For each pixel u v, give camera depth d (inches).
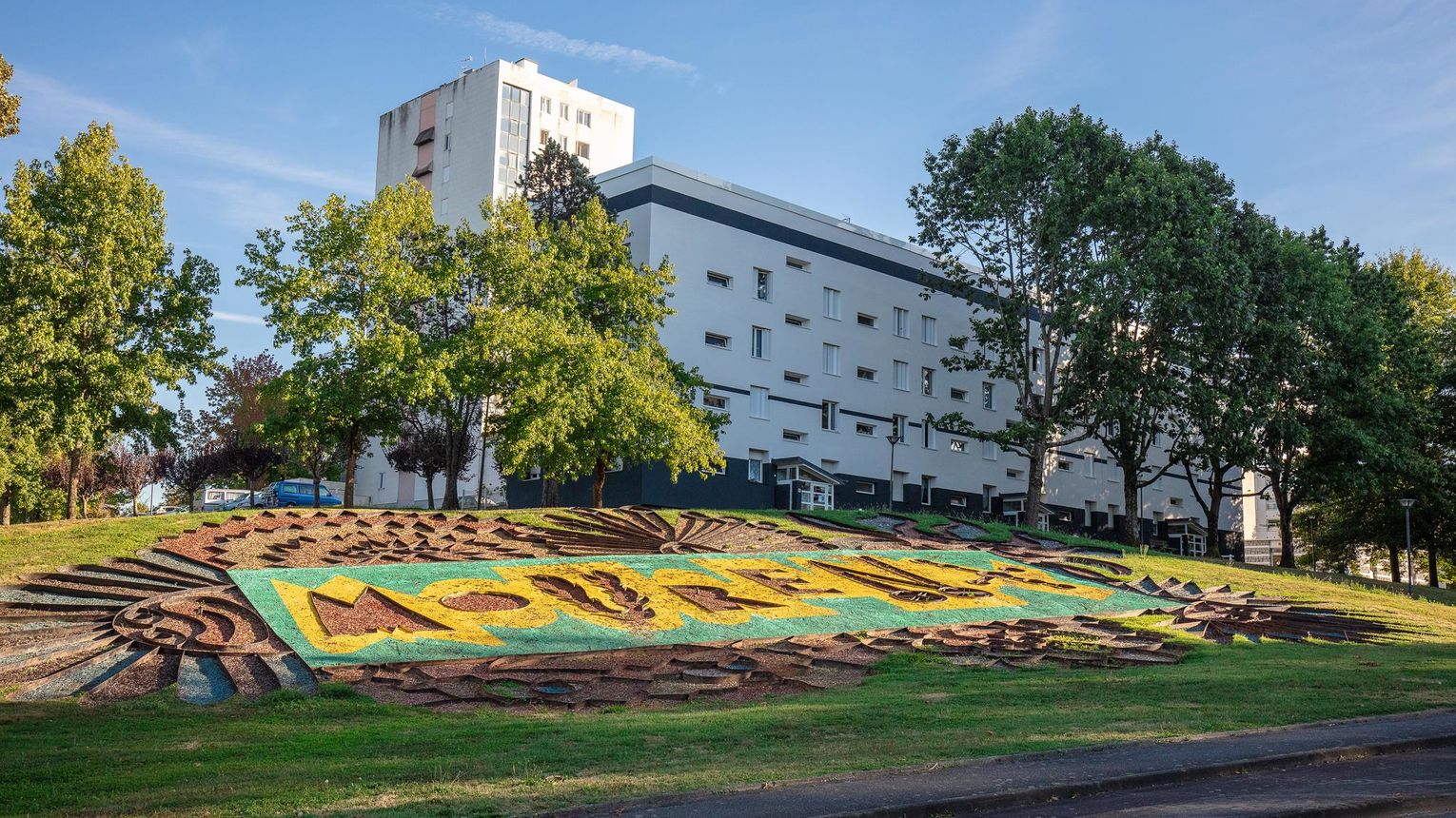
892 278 2447.1
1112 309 1824.6
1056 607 1229.1
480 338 1462.8
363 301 1424.7
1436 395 2210.9
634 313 1732.3
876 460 2353.6
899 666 909.2
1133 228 1863.9
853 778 429.7
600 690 764.0
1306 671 830.5
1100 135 1939.0
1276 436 1967.3
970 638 1027.9
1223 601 1315.2
